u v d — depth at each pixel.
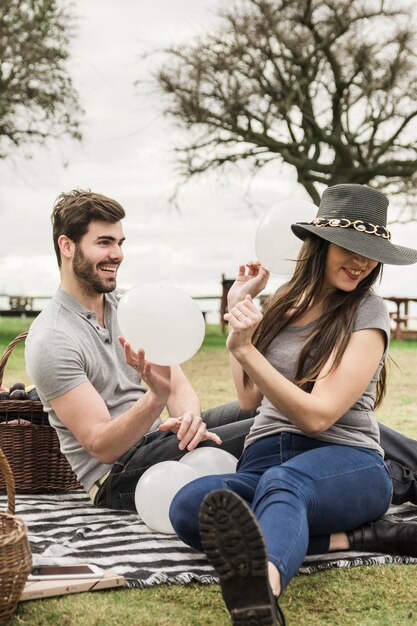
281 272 3.50
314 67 21.92
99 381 3.56
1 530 2.53
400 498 3.54
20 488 3.87
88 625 2.30
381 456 2.90
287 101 21.23
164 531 3.16
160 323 2.95
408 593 2.60
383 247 2.76
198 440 3.33
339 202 2.92
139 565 2.78
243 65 21.14
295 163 21.80
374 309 2.80
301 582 2.66
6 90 19.47
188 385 3.74
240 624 2.00
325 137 21.50
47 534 3.14
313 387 2.78
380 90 21.30
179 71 21.34
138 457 3.46
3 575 2.28
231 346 2.58
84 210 3.55
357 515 2.75
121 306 3.03
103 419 3.33
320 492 2.58
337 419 2.67
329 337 2.77
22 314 23.08
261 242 3.49
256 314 2.54
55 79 19.88
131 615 2.38
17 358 11.78
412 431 5.82
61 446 3.59
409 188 21.66
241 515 1.97
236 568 1.99
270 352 2.95
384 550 2.93
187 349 3.03
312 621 2.37
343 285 2.82
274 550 2.18
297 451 2.79
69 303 3.59
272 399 2.60
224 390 8.47
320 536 2.84
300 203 3.54
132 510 3.52
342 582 2.68
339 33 20.95
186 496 2.72
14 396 3.94
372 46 21.25
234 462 3.28
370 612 2.44
